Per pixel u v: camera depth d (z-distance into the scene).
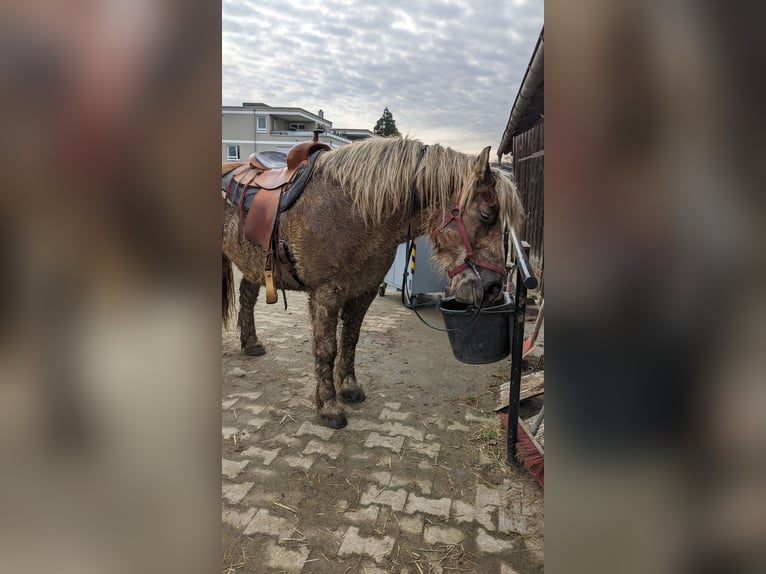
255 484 2.08
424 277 5.05
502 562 1.67
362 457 2.31
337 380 2.95
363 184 2.27
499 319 2.28
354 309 2.79
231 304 3.46
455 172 2.21
